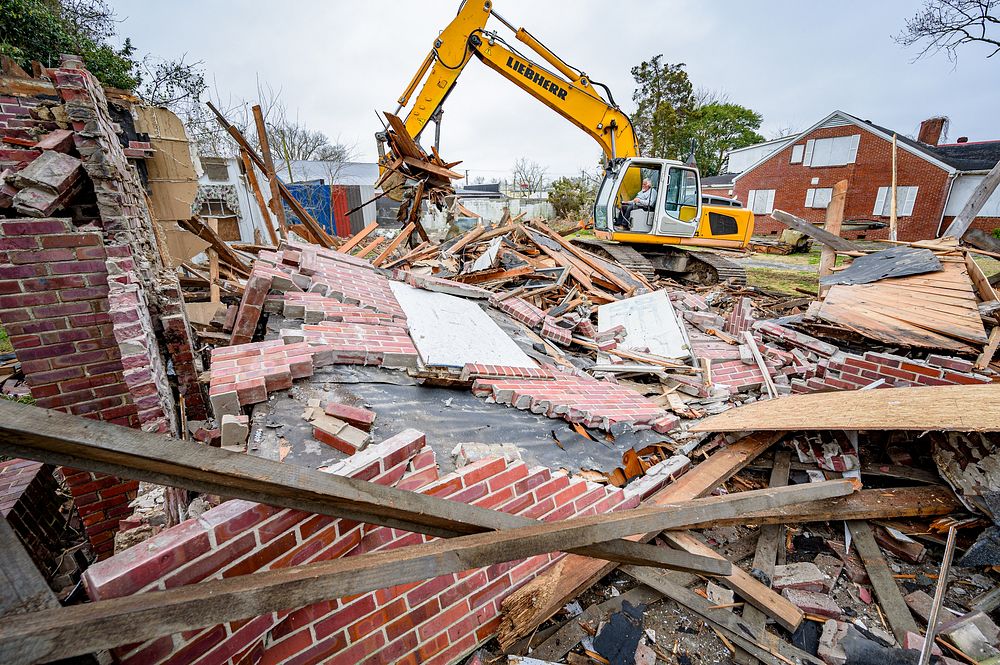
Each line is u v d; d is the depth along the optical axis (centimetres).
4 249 251
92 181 282
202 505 232
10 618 82
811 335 505
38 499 336
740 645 206
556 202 2677
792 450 337
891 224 605
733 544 265
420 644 183
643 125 2905
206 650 132
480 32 836
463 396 323
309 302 352
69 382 287
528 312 548
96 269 276
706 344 557
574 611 223
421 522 157
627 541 202
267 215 802
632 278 852
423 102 852
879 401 314
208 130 1839
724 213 1054
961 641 200
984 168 1898
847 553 256
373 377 295
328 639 160
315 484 129
